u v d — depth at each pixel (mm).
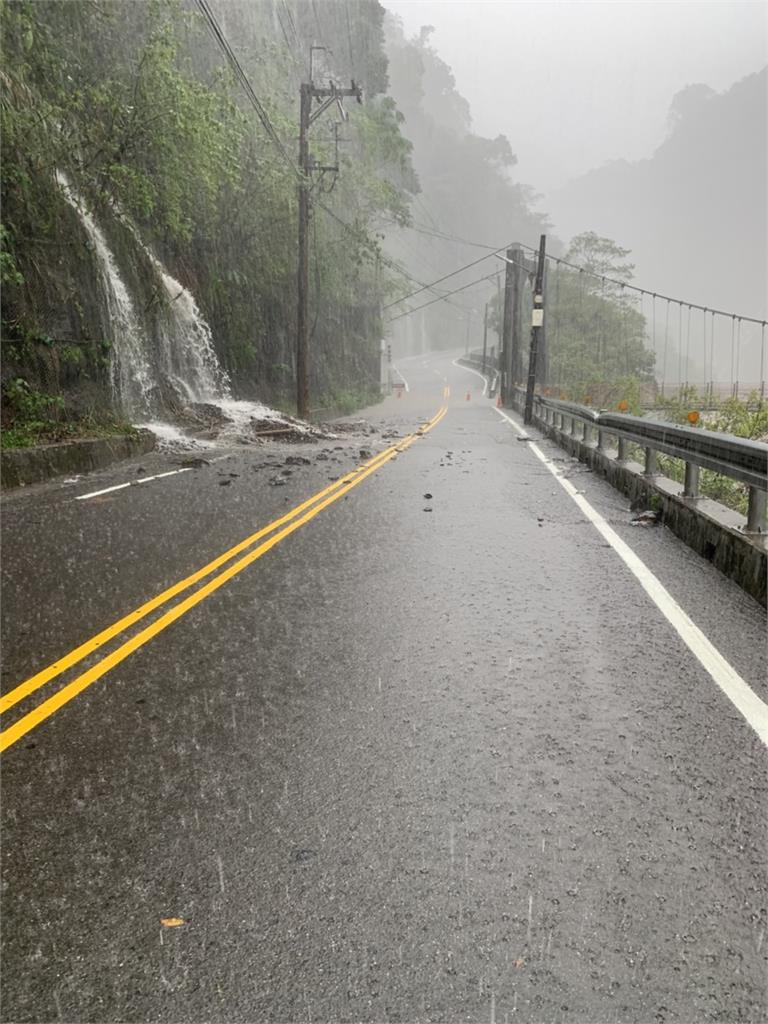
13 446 13703
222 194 30391
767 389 58469
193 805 3109
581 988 2148
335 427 28078
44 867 2730
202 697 4184
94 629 5375
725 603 5957
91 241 19875
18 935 2398
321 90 29172
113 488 12305
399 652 4855
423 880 2617
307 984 2176
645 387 50281
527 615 5617
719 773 3334
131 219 24219
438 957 2266
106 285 20297
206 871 2686
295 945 2324
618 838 2855
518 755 3490
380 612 5707
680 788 3211
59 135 19125
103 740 3699
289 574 6867
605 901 2506
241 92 30703
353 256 43812
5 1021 2074
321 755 3506
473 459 17297
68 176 20375
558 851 2773
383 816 3010
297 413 30641
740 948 2305
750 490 6672
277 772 3359
